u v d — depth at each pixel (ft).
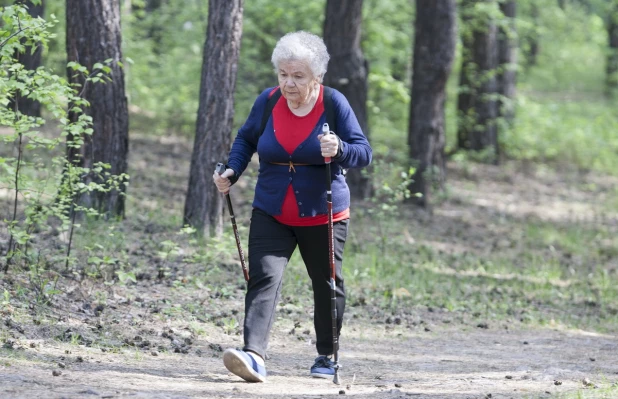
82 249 37.40
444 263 51.37
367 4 80.12
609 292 47.85
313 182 22.52
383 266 46.55
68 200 32.48
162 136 84.53
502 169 97.91
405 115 96.12
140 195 55.88
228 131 43.75
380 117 89.71
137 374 23.25
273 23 78.13
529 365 28.91
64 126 30.53
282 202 22.61
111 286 33.06
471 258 54.34
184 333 29.55
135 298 32.48
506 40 105.19
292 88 21.81
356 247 50.62
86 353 25.18
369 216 60.90
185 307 32.48
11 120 30.78
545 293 46.14
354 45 62.08
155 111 93.45
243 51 76.69
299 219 22.66
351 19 61.57
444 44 68.85
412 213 66.90
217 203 43.78
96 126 42.16
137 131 84.84
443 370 27.66
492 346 32.96
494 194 84.12
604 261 58.85
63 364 23.08
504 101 98.17
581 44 199.21
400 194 51.90
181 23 91.81
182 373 24.16
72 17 41.32
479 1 90.07
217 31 43.16
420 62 69.72
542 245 62.54
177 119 91.09
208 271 37.78
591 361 30.32
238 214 54.54
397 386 23.97
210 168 43.42
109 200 43.29
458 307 40.22
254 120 23.15
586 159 108.27
